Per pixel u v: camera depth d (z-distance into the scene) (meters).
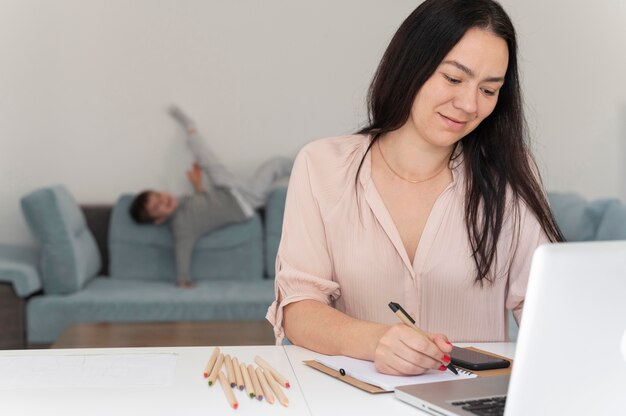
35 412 1.16
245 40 5.12
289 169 5.01
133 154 5.09
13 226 5.01
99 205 4.91
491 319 1.71
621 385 1.00
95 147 5.07
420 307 1.67
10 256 4.69
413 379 1.30
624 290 0.97
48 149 5.04
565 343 0.96
